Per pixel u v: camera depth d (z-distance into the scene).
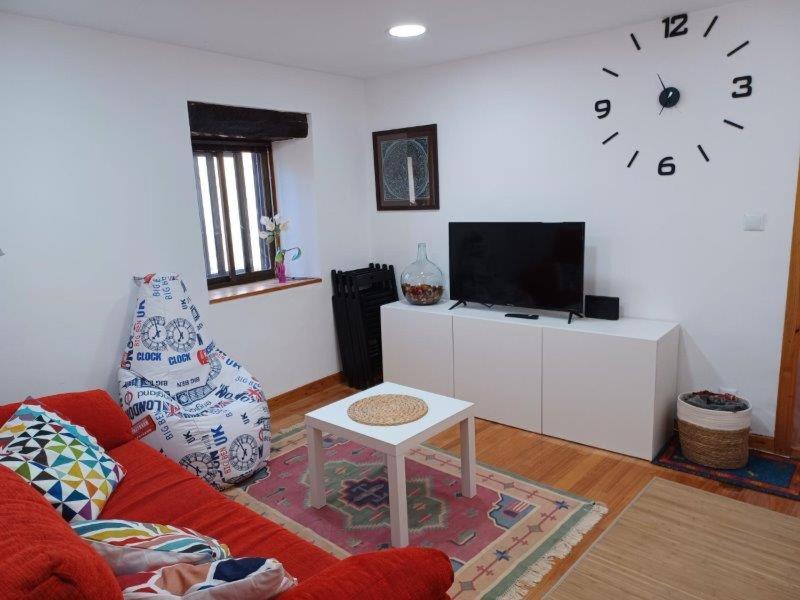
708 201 2.94
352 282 4.07
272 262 4.27
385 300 4.28
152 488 2.06
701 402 2.87
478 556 2.21
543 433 3.30
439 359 3.72
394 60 3.66
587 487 2.69
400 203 4.23
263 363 3.81
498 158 3.66
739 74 2.76
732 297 2.94
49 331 2.78
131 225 3.04
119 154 2.96
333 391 4.20
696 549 2.20
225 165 3.91
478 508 2.54
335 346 4.33
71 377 2.88
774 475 2.72
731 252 2.91
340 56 3.49
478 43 3.31
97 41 2.82
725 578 2.04
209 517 1.87
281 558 1.63
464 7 2.63
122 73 2.93
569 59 3.26
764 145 2.74
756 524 2.35
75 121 2.78
